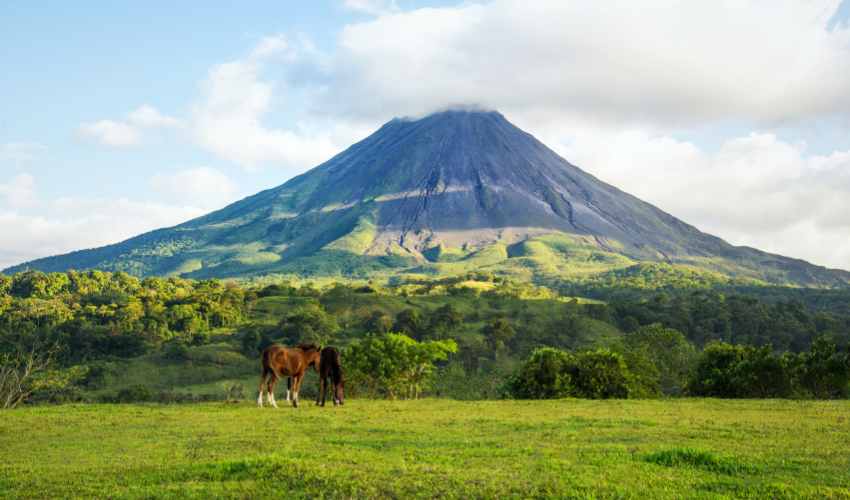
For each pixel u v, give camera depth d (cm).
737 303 15362
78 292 18112
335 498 993
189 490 1036
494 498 988
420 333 12581
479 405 2489
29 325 12450
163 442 1520
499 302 16525
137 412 2133
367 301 16025
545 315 14650
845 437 1588
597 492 1018
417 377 4794
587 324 13475
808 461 1261
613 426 1795
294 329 12119
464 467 1198
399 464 1198
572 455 1330
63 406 2406
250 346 11719
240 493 1020
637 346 5978
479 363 10494
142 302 16200
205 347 11769
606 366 3888
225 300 15400
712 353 4072
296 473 1097
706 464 1227
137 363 10794
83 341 11344
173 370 10544
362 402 2697
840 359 3747
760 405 2506
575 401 2728
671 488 1059
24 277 18500
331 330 12725
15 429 1747
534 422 1861
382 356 4581
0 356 4141
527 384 3975
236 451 1390
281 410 2227
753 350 3962
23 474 1179
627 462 1253
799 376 3816
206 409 2259
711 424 1830
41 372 4447
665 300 16938
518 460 1270
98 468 1218
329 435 1611
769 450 1389
